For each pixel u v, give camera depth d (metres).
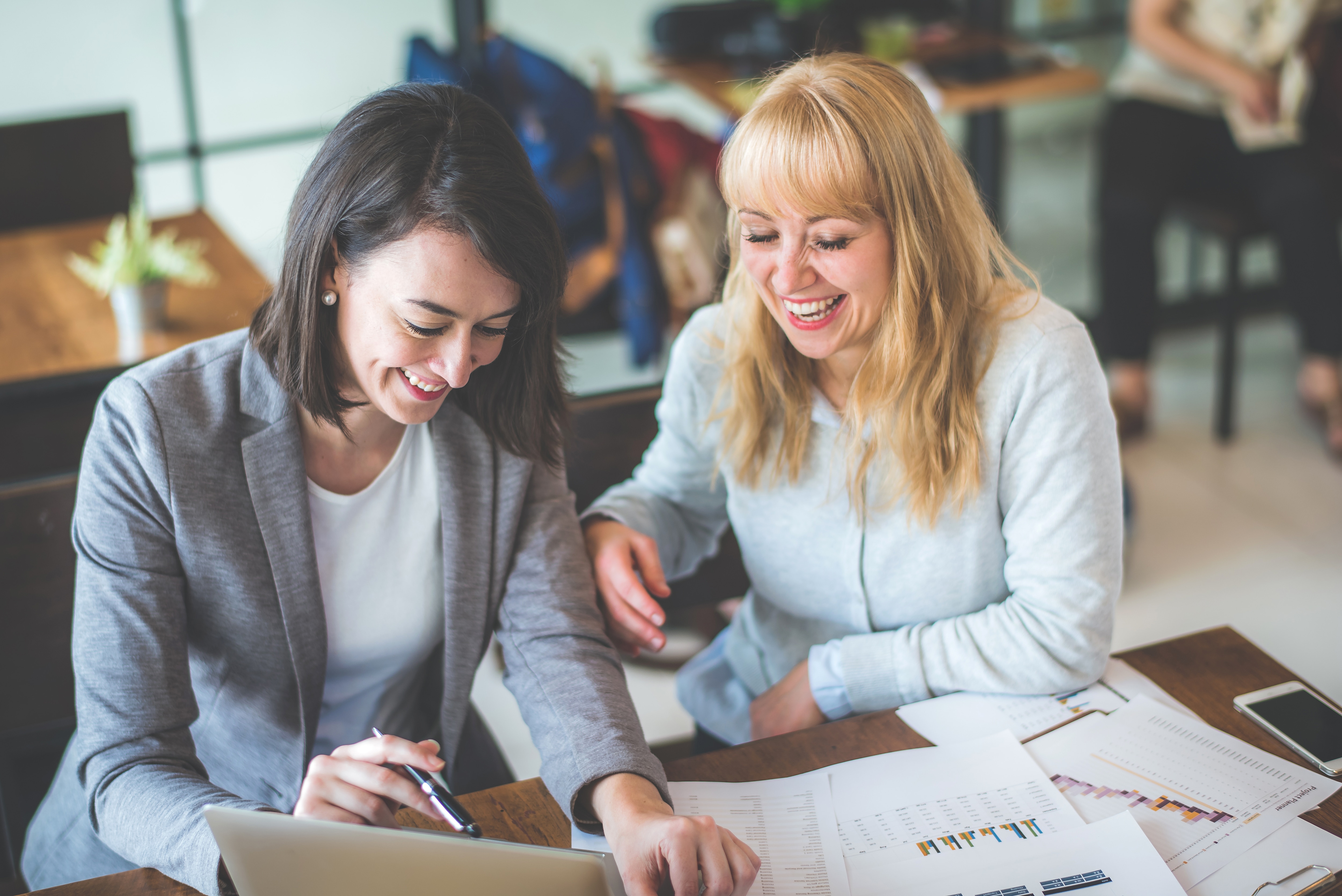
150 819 1.03
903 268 1.21
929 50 3.35
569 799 1.08
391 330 1.05
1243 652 1.29
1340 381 3.24
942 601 1.39
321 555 1.26
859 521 1.37
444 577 1.30
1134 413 3.33
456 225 1.00
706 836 0.98
